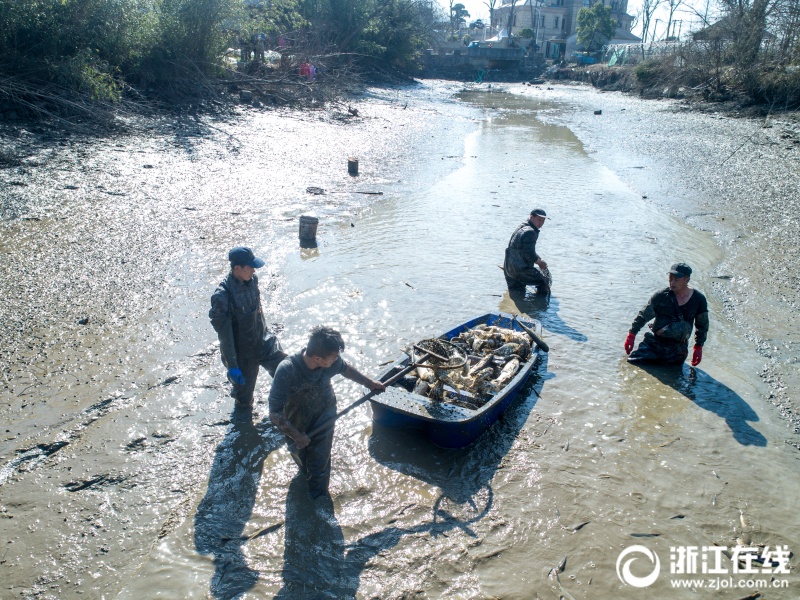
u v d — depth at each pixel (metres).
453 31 81.50
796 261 9.39
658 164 17.67
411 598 3.36
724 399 5.59
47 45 14.47
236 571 3.48
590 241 10.36
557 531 3.90
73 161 12.36
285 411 3.79
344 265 8.66
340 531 3.82
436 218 11.39
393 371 5.06
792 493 4.34
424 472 4.42
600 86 51.16
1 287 6.92
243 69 24.02
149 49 18.25
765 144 20.69
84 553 3.55
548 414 5.25
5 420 4.66
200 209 10.72
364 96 32.38
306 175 14.12
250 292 4.65
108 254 8.21
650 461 4.66
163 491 4.08
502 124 27.30
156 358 5.72
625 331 6.98
